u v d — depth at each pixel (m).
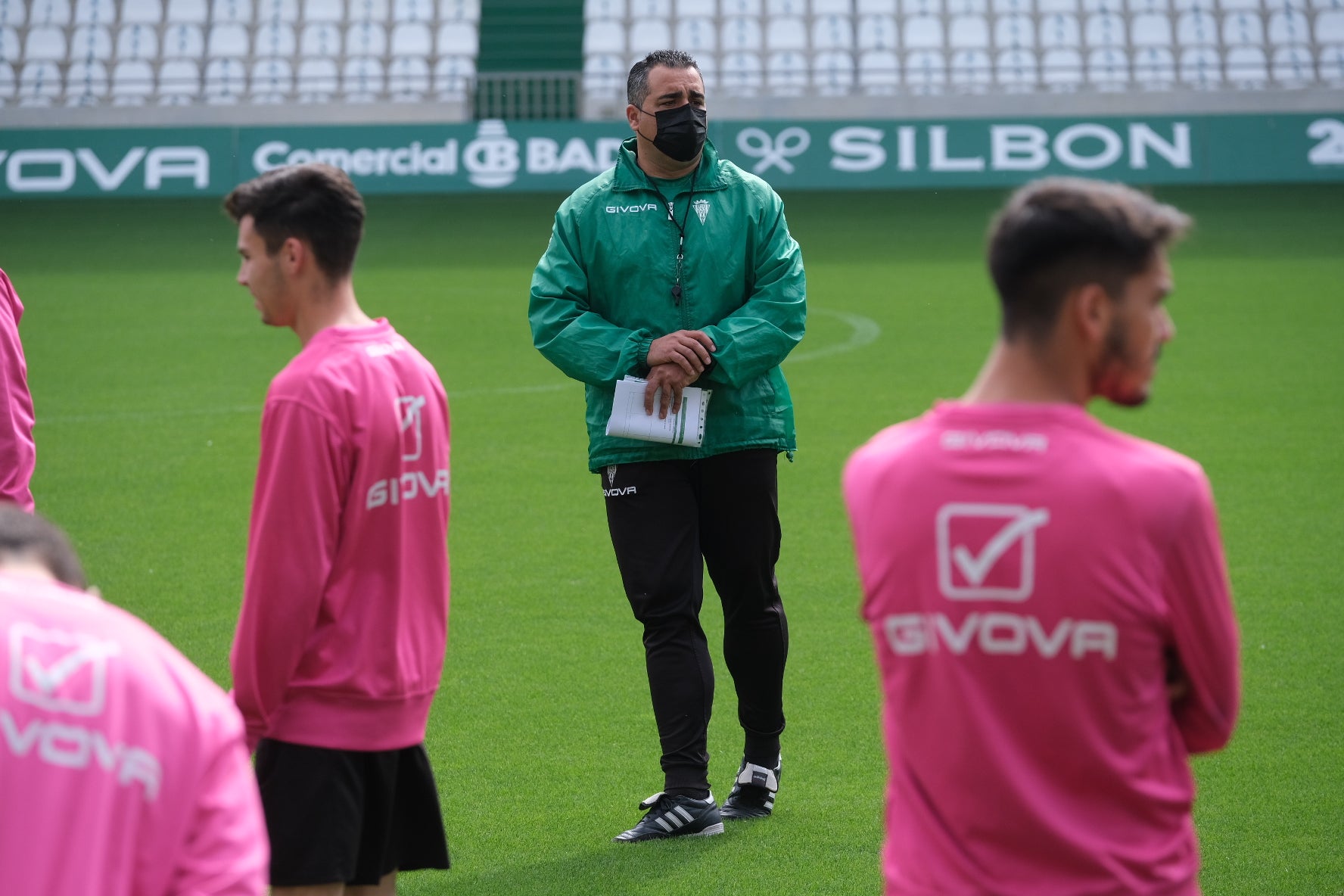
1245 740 14.35
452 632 18.50
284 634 7.95
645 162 12.42
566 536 23.11
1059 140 58.81
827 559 21.61
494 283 48.81
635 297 12.33
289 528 7.91
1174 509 5.54
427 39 68.00
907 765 5.96
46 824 4.45
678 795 12.13
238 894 4.72
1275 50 66.75
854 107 61.56
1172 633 5.69
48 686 4.55
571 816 12.81
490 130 58.75
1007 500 5.64
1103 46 67.31
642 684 16.55
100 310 44.31
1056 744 5.62
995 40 68.56
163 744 4.66
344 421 8.00
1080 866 5.61
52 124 61.25
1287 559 20.98
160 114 61.62
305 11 69.12
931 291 46.84
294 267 8.27
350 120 62.00
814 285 48.19
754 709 12.77
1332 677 16.19
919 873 5.85
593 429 12.51
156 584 20.52
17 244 54.91
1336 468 26.27
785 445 12.44
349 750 8.24
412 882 11.40
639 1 70.06
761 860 11.73
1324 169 58.09
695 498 12.46
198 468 27.58
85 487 26.09
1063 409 5.72
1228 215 56.91
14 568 4.84
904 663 5.87
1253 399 32.12
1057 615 5.56
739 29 69.12
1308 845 11.87
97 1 68.56
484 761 14.23
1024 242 5.71
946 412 5.92
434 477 8.62
